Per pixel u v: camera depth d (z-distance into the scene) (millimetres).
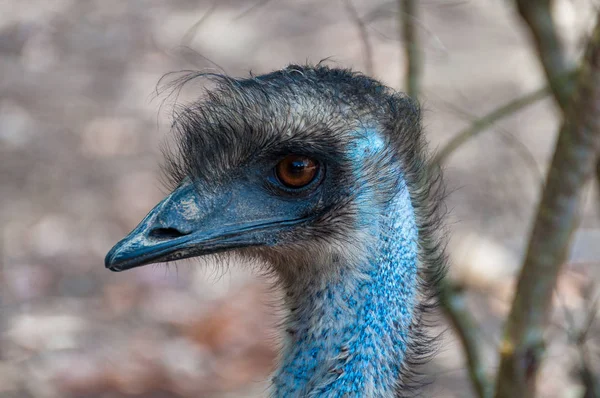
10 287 12898
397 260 5797
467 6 20281
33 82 18047
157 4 20703
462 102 16312
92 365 11266
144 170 15469
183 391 11039
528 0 7445
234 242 5730
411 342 5852
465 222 13086
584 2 10766
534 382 6355
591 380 7488
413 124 6043
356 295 5742
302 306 5859
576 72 7297
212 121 5809
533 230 6250
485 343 10062
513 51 18406
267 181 5793
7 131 16328
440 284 6543
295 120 5691
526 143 15312
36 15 20312
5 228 14055
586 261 11453
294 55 18375
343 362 5711
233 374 11281
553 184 6145
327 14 19891
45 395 10836
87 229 14148
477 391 7465
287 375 5828
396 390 5750
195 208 5738
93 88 17828
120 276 13156
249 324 12008
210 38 18953
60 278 13133
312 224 5766
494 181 13711
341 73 5977
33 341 11766
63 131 16484
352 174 5734
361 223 5766
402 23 7719
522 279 6293
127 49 18953
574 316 9688
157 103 16938
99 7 20562
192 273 13078
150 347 11680
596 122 5984
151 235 5625
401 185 5852
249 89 5801
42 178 15258
